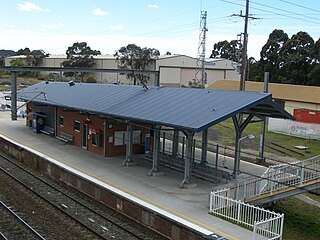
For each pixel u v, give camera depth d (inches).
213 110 632.4
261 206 639.8
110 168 786.2
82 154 912.3
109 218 594.2
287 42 2628.0
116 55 3307.1
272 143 1198.9
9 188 722.8
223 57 4200.3
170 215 522.9
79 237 504.7
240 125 722.2
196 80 3088.1
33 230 510.3
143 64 3002.0
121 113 755.4
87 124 963.3
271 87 1893.5
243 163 895.7
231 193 621.3
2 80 3543.3
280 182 580.1
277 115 714.8
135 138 925.2
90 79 3169.3
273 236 483.8
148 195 620.4
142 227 556.4
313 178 617.9
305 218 631.8
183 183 673.0
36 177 812.6
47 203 645.3
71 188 735.7
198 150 1040.2
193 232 478.3
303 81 2453.2
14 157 1007.6
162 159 844.0
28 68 1310.3
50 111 1176.8
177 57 3031.5
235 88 2128.4
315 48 2429.9
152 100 793.6
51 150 944.9
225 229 494.6
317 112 1309.1
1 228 522.3
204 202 600.1
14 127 1307.8
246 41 1071.6
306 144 1197.1
